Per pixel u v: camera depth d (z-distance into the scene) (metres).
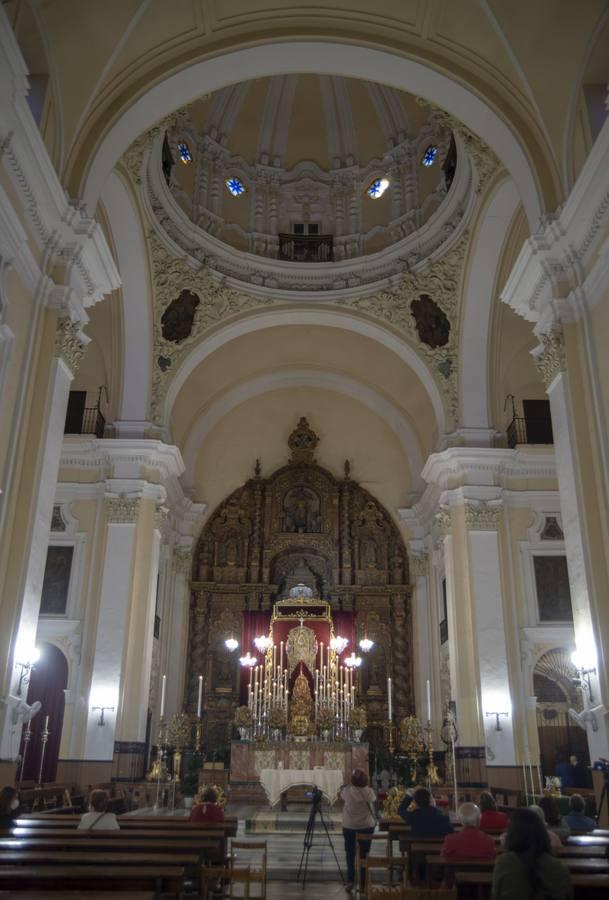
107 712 15.15
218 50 11.47
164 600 19.50
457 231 16.59
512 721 15.09
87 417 18.05
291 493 22.66
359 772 8.66
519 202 15.06
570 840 6.50
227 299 18.33
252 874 6.04
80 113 10.85
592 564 9.37
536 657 15.92
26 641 9.23
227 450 22.70
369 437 22.80
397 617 21.44
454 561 16.62
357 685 20.73
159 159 16.03
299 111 19.86
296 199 19.92
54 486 10.06
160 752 15.82
